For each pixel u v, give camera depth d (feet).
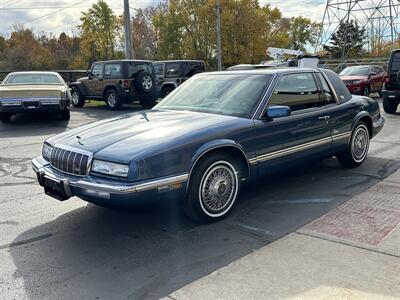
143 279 10.50
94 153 12.34
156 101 56.44
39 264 11.43
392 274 10.20
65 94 40.55
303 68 17.93
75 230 13.71
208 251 11.89
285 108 14.75
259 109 15.05
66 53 198.59
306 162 17.30
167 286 10.12
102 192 11.75
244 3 138.31
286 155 15.90
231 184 14.28
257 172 14.96
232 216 14.46
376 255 11.20
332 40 175.22
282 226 13.48
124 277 10.63
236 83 16.56
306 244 12.03
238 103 15.47
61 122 41.57
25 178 20.54
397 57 41.70
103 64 54.75
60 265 11.36
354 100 20.18
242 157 14.35
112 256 11.81
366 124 21.07
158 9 169.27
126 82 52.70
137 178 11.69
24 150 27.66
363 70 65.87
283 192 16.98
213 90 16.75
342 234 12.63
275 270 10.61
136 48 169.99
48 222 14.46
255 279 10.22
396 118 39.42
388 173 19.39
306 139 16.79
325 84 18.63
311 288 9.71
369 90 63.82
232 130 13.91
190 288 9.96
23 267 11.27
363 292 9.46
